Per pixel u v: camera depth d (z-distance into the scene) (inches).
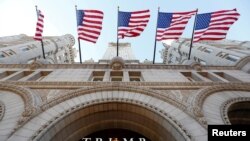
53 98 392.2
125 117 403.9
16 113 360.2
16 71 596.7
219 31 607.5
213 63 975.0
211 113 367.6
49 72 595.8
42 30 689.6
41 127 317.7
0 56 814.5
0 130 318.7
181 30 620.1
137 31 623.8
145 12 651.5
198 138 303.6
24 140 293.7
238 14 630.5
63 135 354.0
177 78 541.6
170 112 365.4
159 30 639.8
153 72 598.5
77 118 374.3
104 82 473.1
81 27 643.5
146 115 382.6
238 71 630.5
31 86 456.8
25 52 1045.8
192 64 648.4
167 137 351.9
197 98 401.4
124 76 559.8
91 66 642.8
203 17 642.2
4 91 434.9
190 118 346.3
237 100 412.8
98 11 668.1
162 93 417.7
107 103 392.2
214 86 452.1
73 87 455.2
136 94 417.4
